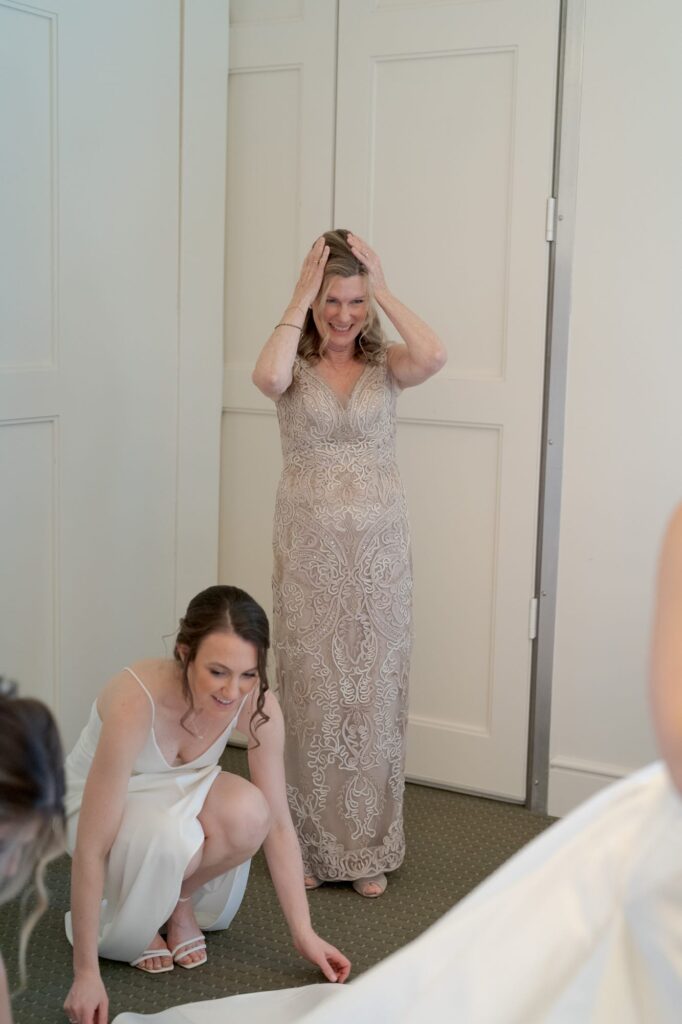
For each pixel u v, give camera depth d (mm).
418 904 2840
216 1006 2195
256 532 3674
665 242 3045
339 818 2885
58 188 3004
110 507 3275
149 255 3312
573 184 3123
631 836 1199
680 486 3107
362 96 3348
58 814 1301
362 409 2785
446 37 3215
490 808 3375
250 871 2973
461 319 3305
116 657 3352
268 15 3455
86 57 3045
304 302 2775
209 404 3576
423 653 3463
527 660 3330
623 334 3117
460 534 3375
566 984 1133
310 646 2826
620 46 3029
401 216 3348
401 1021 1124
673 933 1104
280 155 3502
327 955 2424
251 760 2451
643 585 3180
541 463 3250
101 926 2482
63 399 3082
